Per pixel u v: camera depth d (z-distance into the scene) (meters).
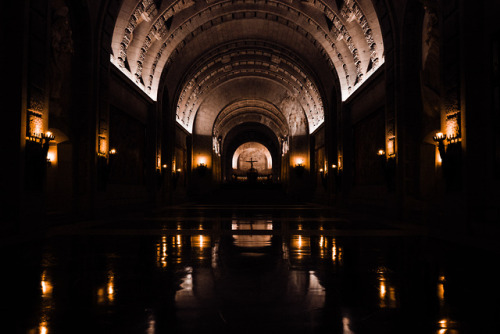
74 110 15.13
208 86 38.91
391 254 7.83
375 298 4.78
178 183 35.38
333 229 12.50
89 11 15.10
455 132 10.95
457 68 10.88
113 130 18.50
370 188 20.28
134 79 22.22
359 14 19.52
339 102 25.84
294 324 3.90
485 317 4.10
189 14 23.48
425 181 15.18
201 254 7.81
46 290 5.12
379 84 18.83
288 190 43.69
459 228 10.60
